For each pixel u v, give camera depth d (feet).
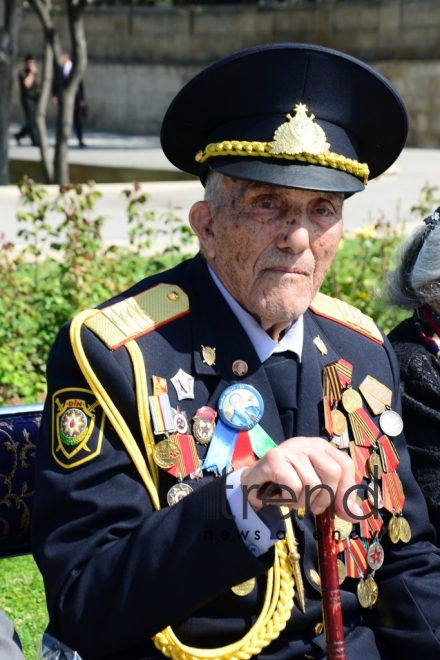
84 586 7.53
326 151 8.00
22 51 104.88
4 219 42.16
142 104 99.81
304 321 9.03
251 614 7.98
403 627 8.60
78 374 8.05
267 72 8.07
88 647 7.59
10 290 24.08
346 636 8.48
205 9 95.35
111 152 81.05
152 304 8.50
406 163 71.26
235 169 7.95
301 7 91.25
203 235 8.42
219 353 8.36
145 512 7.79
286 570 8.04
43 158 61.46
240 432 8.14
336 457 7.20
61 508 7.78
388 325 22.26
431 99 86.79
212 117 8.32
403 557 8.78
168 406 8.03
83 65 59.31
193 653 7.76
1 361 20.79
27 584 13.67
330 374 8.80
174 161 9.03
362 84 8.27
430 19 86.53
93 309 8.45
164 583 7.35
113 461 7.81
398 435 9.06
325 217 8.05
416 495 9.04
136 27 99.04
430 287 10.21
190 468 7.94
